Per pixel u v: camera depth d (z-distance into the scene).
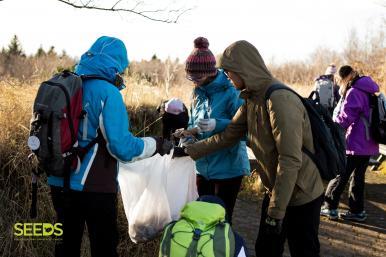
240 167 3.46
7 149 3.65
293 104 2.64
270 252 3.11
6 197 3.54
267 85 2.75
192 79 3.32
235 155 3.43
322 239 4.71
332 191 5.33
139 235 3.21
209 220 2.47
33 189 2.91
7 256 3.37
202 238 2.40
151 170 3.11
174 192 3.29
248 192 6.14
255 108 2.81
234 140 3.18
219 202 2.74
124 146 2.56
